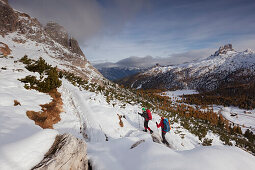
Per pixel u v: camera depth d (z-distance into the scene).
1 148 2.29
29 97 6.72
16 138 3.12
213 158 2.95
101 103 10.78
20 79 7.99
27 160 2.38
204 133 17.75
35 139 2.88
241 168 2.72
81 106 9.12
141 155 3.48
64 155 2.91
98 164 3.68
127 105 13.40
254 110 171.00
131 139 5.01
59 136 3.43
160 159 3.13
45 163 2.52
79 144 3.54
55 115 6.62
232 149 3.43
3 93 5.71
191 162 2.89
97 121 8.08
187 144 10.76
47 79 8.70
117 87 50.25
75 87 13.28
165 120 8.08
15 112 4.84
